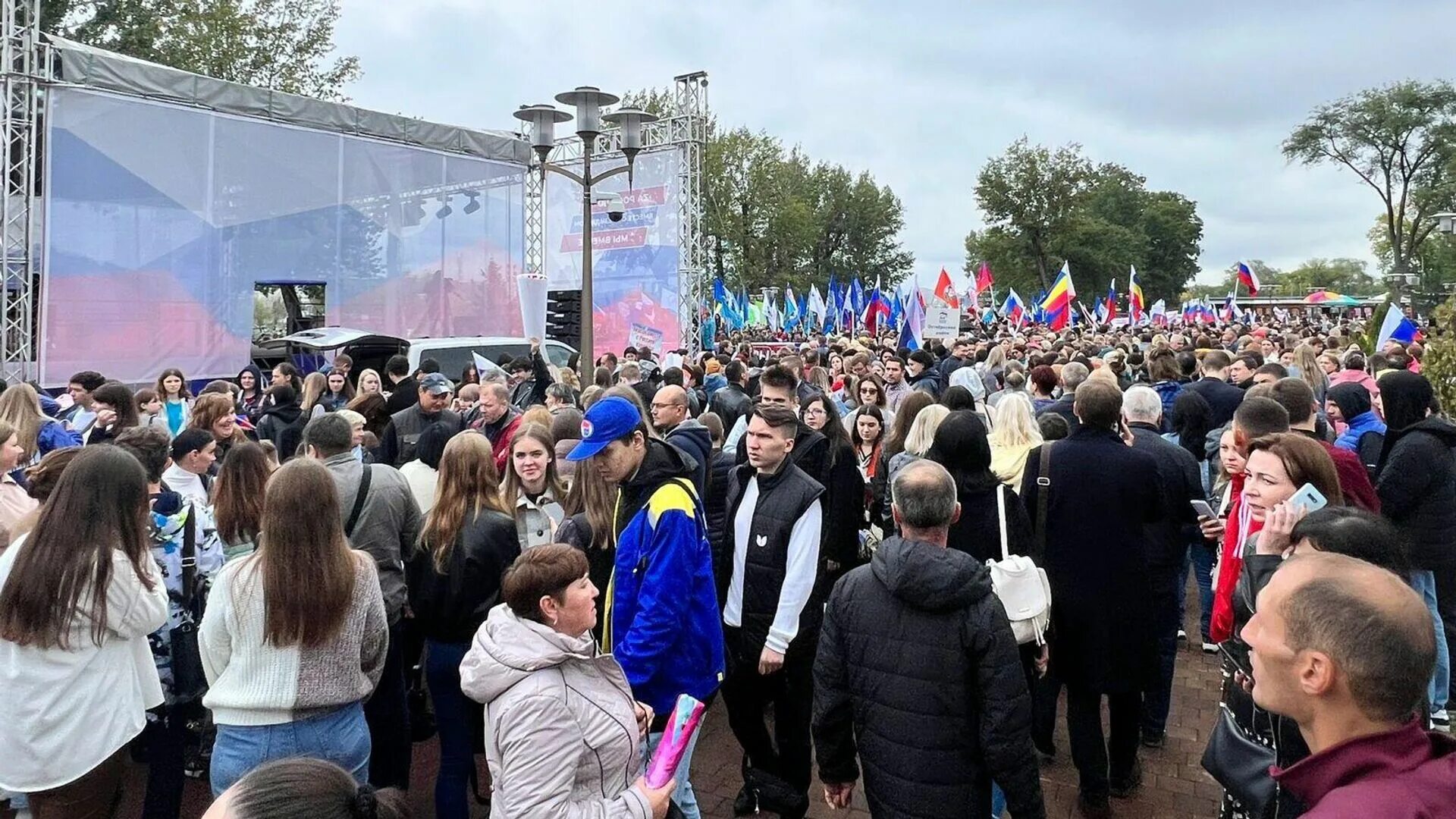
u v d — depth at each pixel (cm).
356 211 1402
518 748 211
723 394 773
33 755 285
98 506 293
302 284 1434
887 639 276
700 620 318
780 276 5116
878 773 278
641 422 323
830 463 475
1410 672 143
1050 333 2414
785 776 384
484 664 219
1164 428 698
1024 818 266
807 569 364
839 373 987
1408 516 474
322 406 838
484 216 1614
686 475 325
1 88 1023
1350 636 145
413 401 857
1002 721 262
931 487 276
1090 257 6072
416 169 1493
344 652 284
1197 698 541
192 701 369
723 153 4422
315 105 1340
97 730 295
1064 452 392
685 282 1716
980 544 369
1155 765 454
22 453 421
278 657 277
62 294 1081
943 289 1864
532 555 231
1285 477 269
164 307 1176
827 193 6544
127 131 1131
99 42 2225
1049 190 6059
